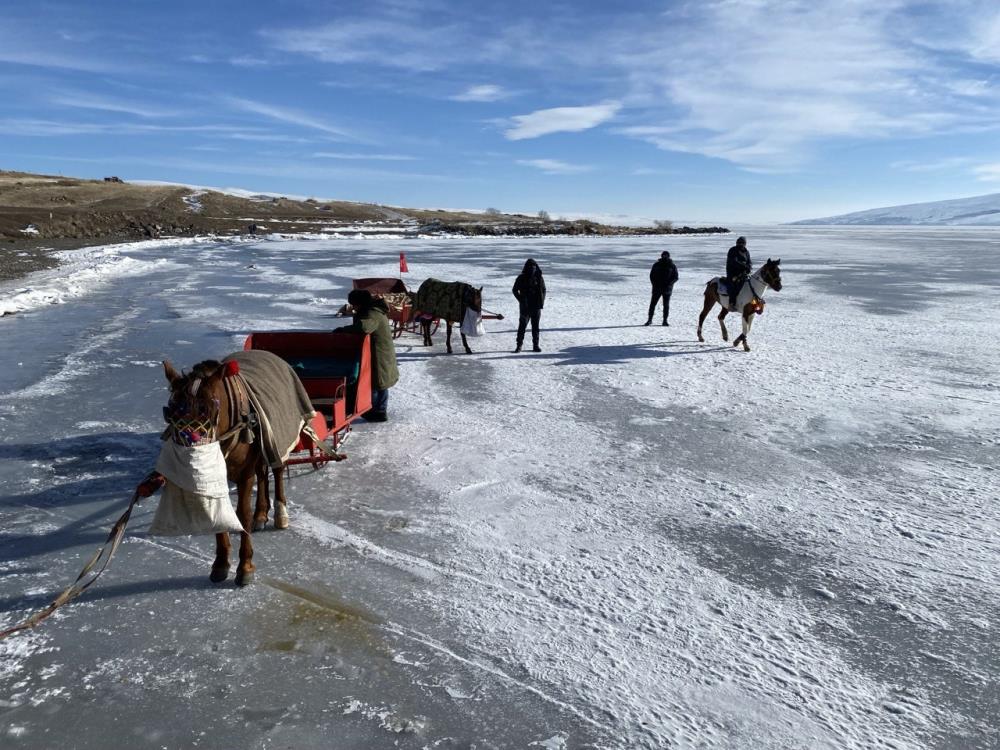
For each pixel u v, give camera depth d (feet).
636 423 27.91
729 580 16.01
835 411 29.50
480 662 13.03
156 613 14.58
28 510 19.44
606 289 77.77
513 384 34.17
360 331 25.85
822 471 22.82
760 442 25.64
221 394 14.75
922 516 19.40
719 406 30.35
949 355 40.86
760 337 47.09
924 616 14.57
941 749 10.93
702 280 90.43
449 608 14.82
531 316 41.57
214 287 77.36
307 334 25.99
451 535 18.17
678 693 12.21
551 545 17.63
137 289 75.61
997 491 21.08
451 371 36.91
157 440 25.25
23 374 35.17
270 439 15.89
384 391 27.48
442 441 25.57
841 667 12.94
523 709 11.79
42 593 15.30
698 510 19.79
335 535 18.16
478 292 40.93
